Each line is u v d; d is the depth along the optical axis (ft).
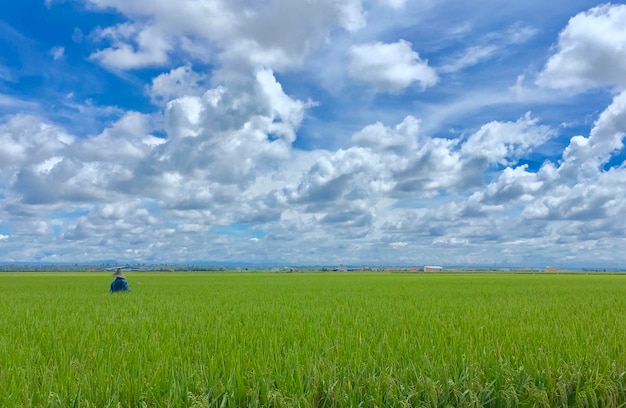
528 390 16.98
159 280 158.20
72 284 126.11
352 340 24.52
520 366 19.35
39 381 18.33
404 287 101.14
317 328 29.84
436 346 23.25
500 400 17.30
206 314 41.47
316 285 114.11
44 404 15.47
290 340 25.98
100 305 53.88
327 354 20.84
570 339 24.67
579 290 86.63
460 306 49.08
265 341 24.50
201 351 22.58
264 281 147.23
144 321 35.19
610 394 17.65
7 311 47.01
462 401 16.67
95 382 16.83
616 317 37.35
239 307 49.29
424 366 19.10
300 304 53.47
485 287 100.07
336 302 56.39
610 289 90.53
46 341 26.45
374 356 21.08
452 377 18.47
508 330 28.19
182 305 52.60
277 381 17.38
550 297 65.51
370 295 71.92
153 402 15.72
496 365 18.92
